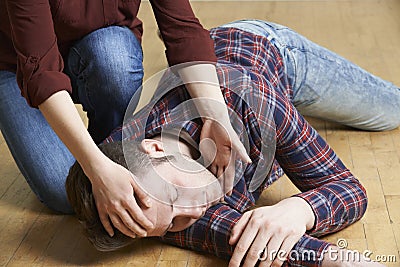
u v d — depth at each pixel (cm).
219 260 184
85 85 218
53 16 203
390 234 192
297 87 229
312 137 192
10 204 221
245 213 180
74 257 191
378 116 249
